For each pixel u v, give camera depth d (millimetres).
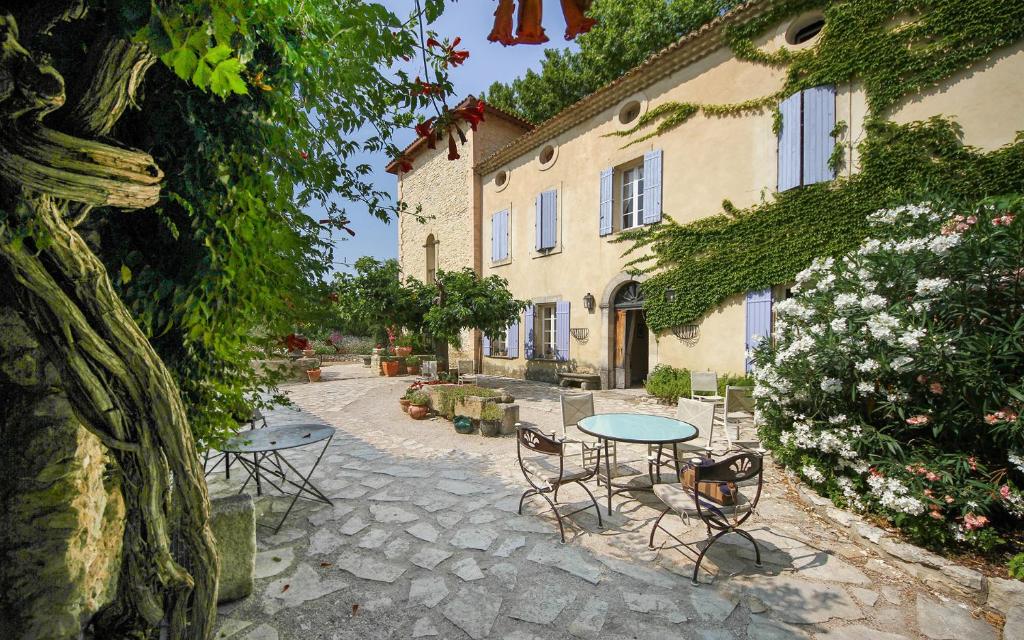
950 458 2863
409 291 11648
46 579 1448
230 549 2383
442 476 4391
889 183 5902
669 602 2398
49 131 961
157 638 1644
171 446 1263
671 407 7387
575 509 3600
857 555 2855
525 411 7453
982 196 5266
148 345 1234
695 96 8164
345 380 12328
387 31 1416
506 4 1029
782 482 4043
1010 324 2877
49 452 1454
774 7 6969
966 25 5406
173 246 1597
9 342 1394
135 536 1326
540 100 16469
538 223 11359
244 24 1020
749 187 7387
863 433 3199
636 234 9078
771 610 2332
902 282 3396
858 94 6211
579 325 10508
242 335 1938
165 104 1391
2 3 973
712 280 7824
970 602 2375
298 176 1928
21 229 989
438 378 10609
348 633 2164
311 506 3672
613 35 13383
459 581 2600
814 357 3488
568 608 2352
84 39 1130
